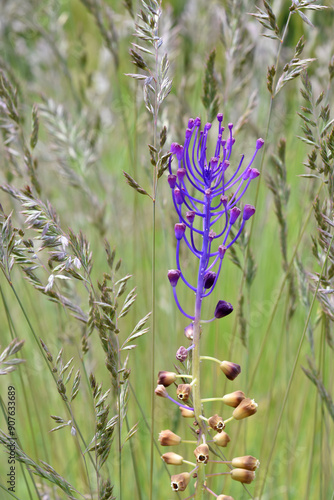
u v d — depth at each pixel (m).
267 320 4.32
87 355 3.41
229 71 3.41
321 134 2.38
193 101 4.61
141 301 4.08
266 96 4.54
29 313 4.22
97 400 2.12
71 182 3.88
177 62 4.77
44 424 3.84
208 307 3.77
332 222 2.30
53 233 2.13
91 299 2.19
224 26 3.39
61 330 3.40
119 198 4.32
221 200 1.77
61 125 3.96
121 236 4.06
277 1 4.17
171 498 3.34
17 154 3.27
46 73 5.11
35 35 4.96
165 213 3.62
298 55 2.37
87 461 3.57
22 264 2.22
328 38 4.29
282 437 3.88
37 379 4.03
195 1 4.77
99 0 3.43
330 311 2.47
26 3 4.67
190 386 1.83
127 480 3.71
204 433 1.90
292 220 4.60
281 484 3.88
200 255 1.84
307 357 2.79
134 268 3.67
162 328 4.29
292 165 4.69
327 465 3.21
